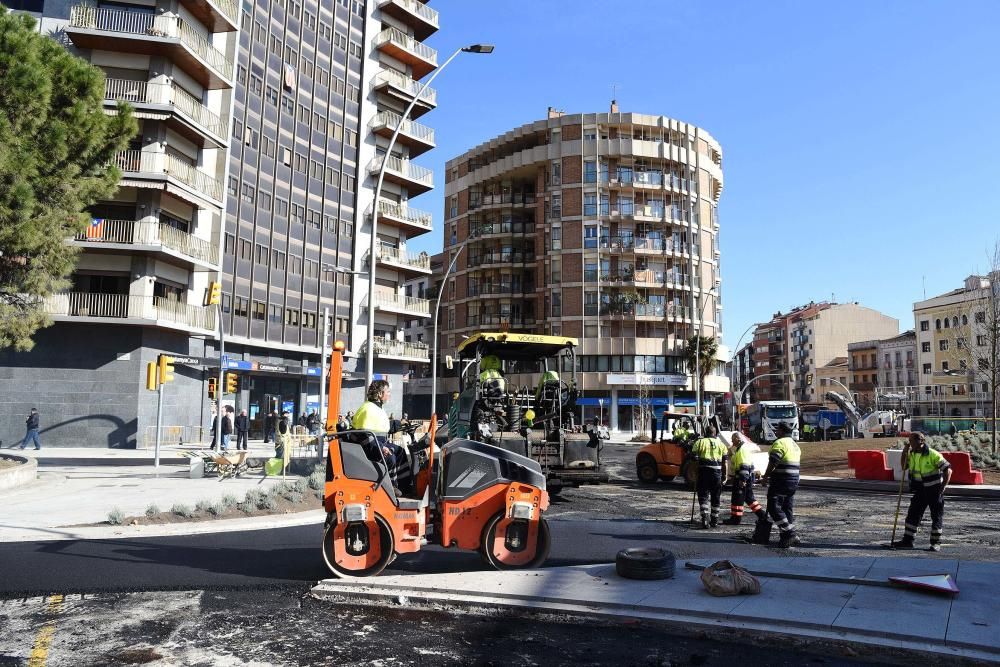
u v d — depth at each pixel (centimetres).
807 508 1334
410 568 750
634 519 1177
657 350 5844
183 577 720
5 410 2670
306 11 4150
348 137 4391
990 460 1970
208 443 3055
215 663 465
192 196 2964
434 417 755
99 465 2042
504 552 730
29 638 516
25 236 1446
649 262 5997
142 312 2745
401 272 4706
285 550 877
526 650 496
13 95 1416
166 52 2884
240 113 3659
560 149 6078
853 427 4538
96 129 1569
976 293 6550
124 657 475
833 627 512
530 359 1542
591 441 1370
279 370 3784
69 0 2853
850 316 10544
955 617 532
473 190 6812
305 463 1925
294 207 4000
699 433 1722
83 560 805
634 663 470
